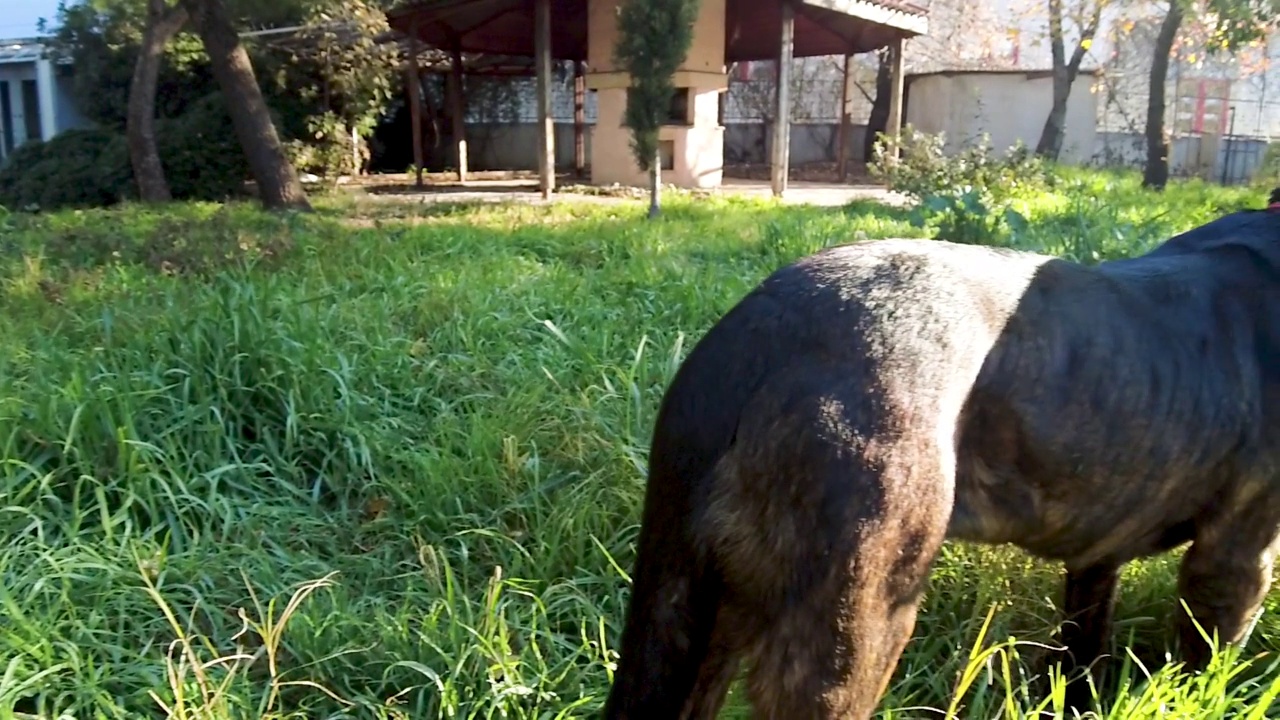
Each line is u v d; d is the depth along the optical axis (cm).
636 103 1199
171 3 1338
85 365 461
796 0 1575
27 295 650
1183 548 363
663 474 239
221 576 351
